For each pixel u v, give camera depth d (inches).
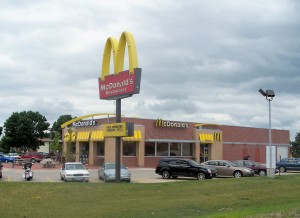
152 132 2003.0
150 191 786.2
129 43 922.7
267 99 1146.7
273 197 800.3
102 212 601.9
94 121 1961.1
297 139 3757.4
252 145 2541.8
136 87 901.2
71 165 1179.9
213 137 2242.9
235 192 828.6
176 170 1274.6
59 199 678.5
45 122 3644.2
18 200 657.0
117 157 964.6
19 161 2078.0
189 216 583.8
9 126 3511.3
